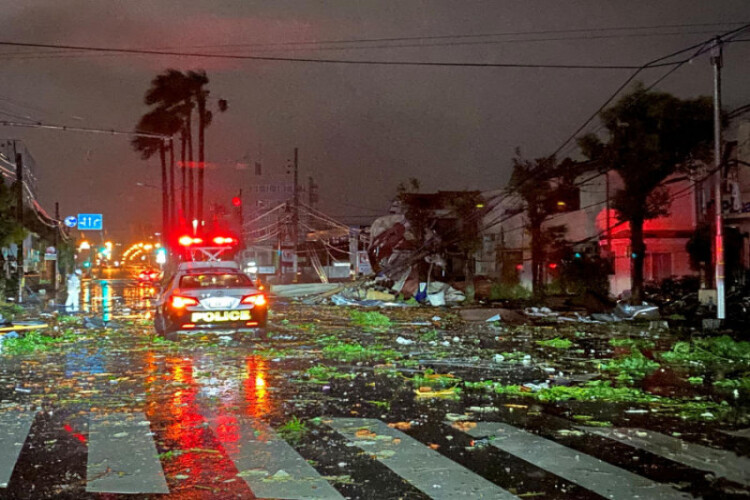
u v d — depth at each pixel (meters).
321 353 14.43
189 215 58.69
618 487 6.01
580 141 29.77
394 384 10.85
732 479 6.23
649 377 11.71
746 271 30.36
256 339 16.78
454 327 21.02
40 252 73.56
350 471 6.47
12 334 16.95
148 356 13.95
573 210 42.72
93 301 34.25
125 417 8.62
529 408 9.15
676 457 6.91
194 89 57.97
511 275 43.78
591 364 13.15
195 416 8.68
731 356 14.22
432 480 6.21
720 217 21.27
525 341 17.11
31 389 10.43
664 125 27.92
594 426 8.18
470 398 9.78
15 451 7.11
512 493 5.88
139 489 5.98
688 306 28.34
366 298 34.38
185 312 15.77
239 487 6.03
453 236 37.38
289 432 7.88
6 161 46.97
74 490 5.95
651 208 29.52
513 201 44.75
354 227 59.22
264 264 67.06
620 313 24.88
